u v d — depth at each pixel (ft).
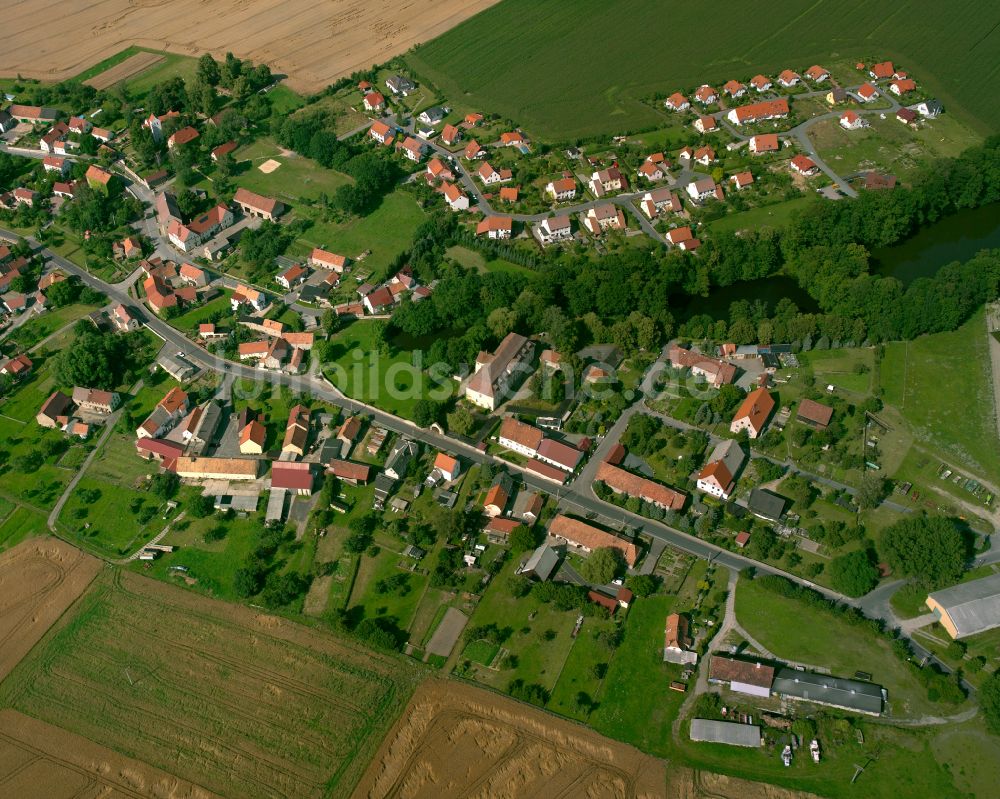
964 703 498.69
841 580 552.82
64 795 489.26
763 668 510.99
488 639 547.49
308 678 535.60
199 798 482.69
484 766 489.26
